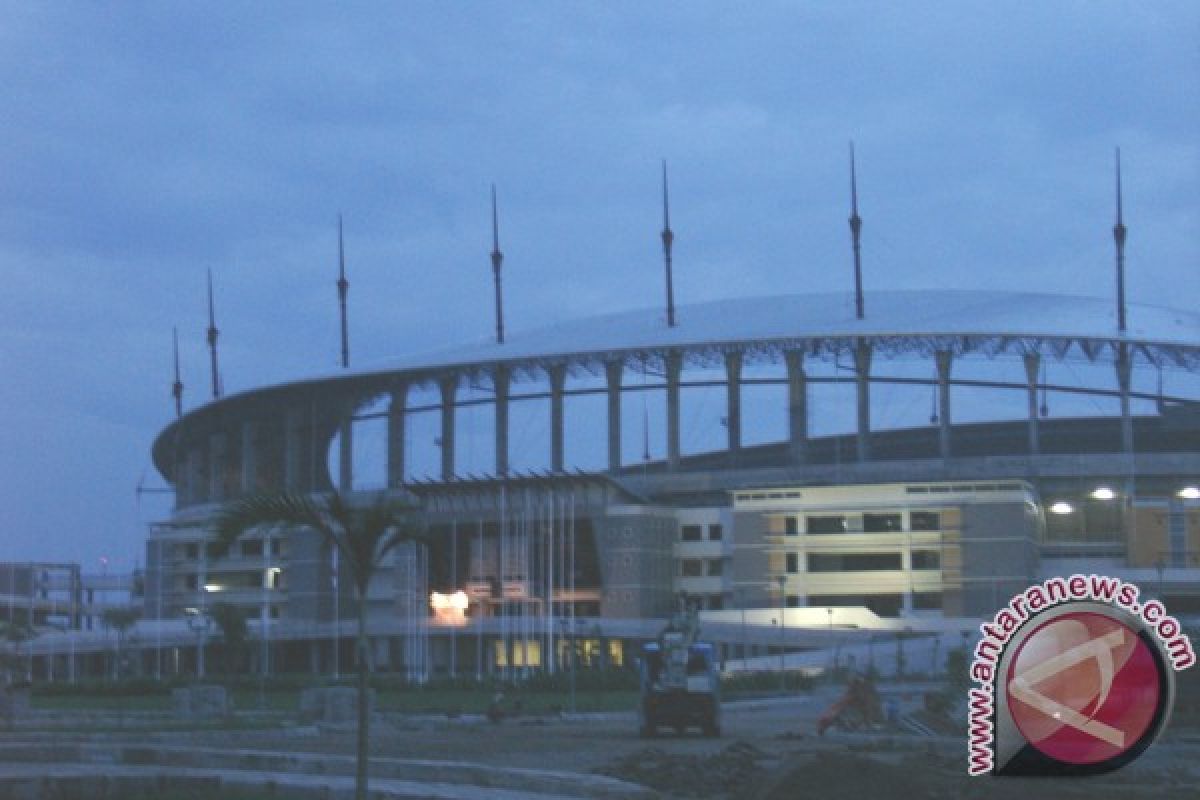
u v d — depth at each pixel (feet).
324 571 618.44
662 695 207.21
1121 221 614.34
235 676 457.27
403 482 618.03
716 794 120.47
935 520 533.96
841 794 105.60
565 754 167.12
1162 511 552.82
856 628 514.27
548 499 564.71
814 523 544.62
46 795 109.91
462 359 637.30
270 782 114.32
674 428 640.17
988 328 601.21
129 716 264.93
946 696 245.04
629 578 556.10
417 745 184.85
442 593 563.48
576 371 645.92
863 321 623.36
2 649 367.25
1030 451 622.13
